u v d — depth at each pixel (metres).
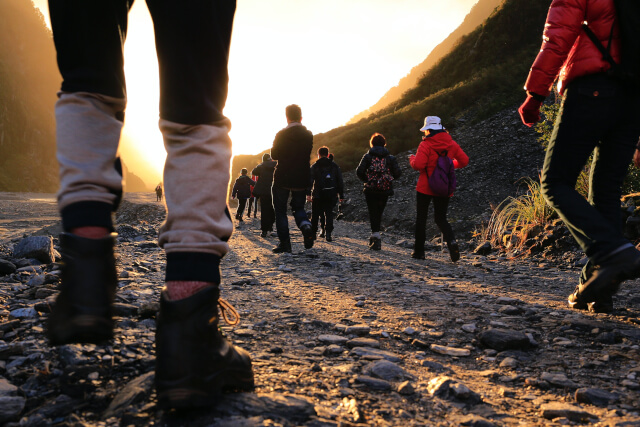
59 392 1.22
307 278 3.94
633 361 1.82
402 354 1.84
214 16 1.02
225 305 1.36
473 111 25.06
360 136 27.52
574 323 2.32
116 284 0.98
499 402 1.37
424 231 6.23
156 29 1.02
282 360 1.60
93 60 0.99
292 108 6.26
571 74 2.21
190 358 0.98
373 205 7.33
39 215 33.72
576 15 2.14
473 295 3.28
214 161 1.03
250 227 12.16
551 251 6.31
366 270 4.71
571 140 2.20
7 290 2.53
